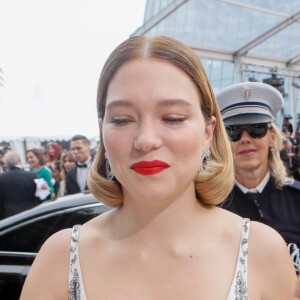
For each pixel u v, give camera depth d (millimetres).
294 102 10000
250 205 1530
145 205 827
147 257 837
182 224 849
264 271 842
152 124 770
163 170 767
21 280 2152
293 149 4898
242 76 8758
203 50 8172
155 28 7250
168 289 799
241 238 865
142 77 776
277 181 1536
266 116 1543
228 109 1581
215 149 959
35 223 2307
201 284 797
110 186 940
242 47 8250
